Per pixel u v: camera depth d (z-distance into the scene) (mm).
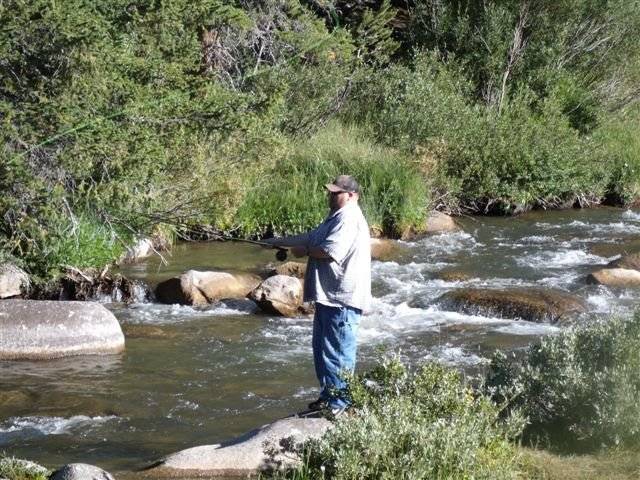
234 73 19922
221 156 13352
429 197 18812
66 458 7055
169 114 11812
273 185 17062
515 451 6203
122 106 11414
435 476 5453
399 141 19734
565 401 6715
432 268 14672
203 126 12008
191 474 6246
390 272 14398
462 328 11281
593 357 7121
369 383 6867
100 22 11117
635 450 6387
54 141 10898
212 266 14430
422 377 6410
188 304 12445
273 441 6410
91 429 7758
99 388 8898
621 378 6547
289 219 16625
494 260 15359
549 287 13195
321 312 6922
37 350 9812
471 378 8672
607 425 6438
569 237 17453
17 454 7141
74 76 10828
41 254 12156
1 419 8000
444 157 19688
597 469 6074
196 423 7914
